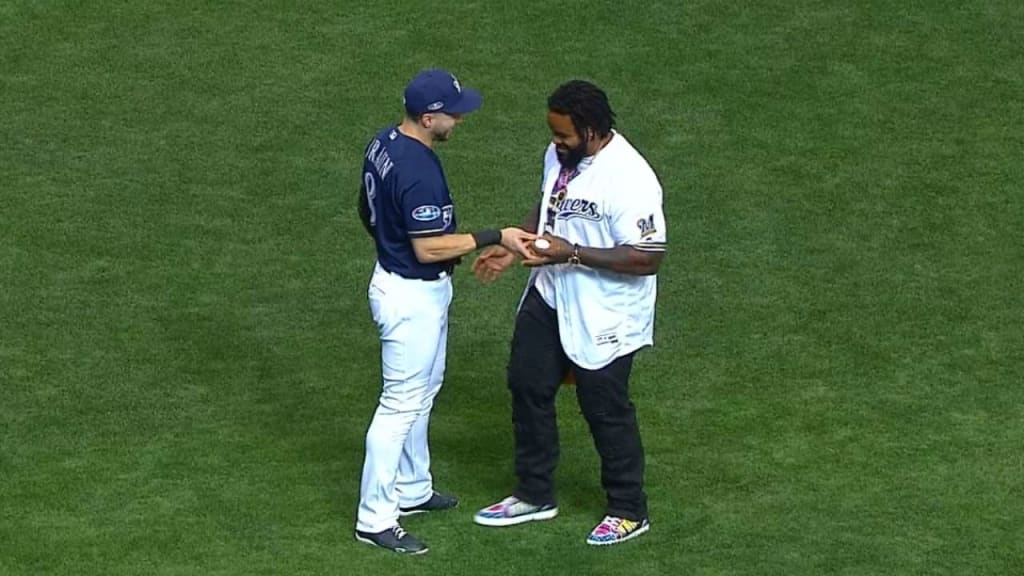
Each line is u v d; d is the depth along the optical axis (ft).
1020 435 115.96
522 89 166.20
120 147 157.17
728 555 101.45
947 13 176.76
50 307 132.87
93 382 122.62
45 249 141.28
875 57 170.40
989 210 147.43
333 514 105.91
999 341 128.77
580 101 96.02
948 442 115.14
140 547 101.71
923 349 127.65
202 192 150.51
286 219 146.82
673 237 144.05
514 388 102.42
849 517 105.81
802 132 159.53
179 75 168.66
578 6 179.01
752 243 143.13
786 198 149.69
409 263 98.27
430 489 106.11
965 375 124.16
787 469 111.86
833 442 115.34
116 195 149.79
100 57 171.32
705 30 174.81
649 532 103.91
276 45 173.37
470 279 138.82
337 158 155.94
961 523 105.09
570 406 120.78
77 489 108.47
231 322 131.75
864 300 134.72
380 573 99.14
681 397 121.49
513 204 149.18
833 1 179.11
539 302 101.14
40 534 102.99
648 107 163.43
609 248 97.55
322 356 127.44
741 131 159.74
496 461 113.60
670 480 110.32
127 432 116.06
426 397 101.81
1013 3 178.19
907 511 106.52
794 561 100.83
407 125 97.25
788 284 137.18
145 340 128.77
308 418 118.73
